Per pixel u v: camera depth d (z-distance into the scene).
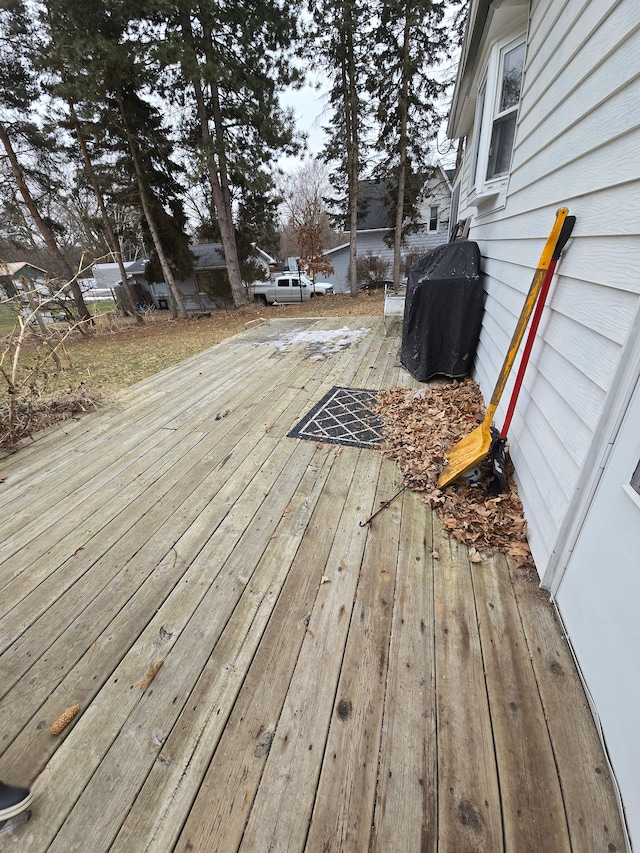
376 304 11.06
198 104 9.70
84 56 7.89
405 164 11.16
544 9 2.28
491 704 1.27
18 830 1.04
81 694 1.36
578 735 1.18
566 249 1.75
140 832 1.03
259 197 12.95
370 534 2.03
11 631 1.60
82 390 4.48
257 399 3.91
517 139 2.77
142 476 2.66
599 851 0.96
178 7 7.79
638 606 1.03
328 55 10.02
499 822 1.01
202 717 1.27
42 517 2.30
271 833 1.01
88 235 17.47
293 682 1.36
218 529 2.12
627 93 1.27
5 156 10.09
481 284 3.81
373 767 1.13
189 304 17.23
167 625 1.59
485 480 2.37
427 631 1.51
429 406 3.46
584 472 1.37
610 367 1.30
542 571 1.66
